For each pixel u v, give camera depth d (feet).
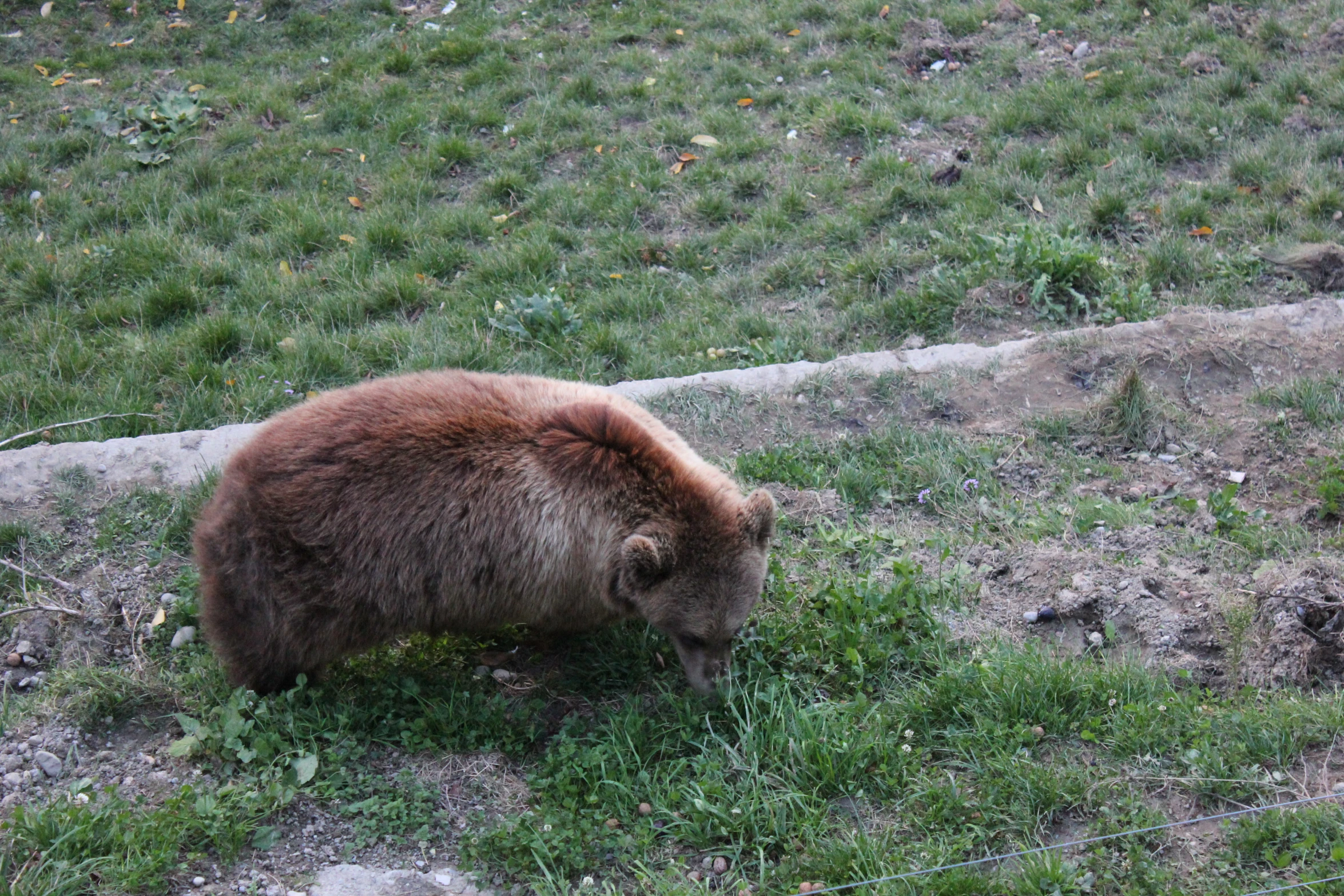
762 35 33.50
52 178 28.63
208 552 13.23
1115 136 28.37
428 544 13.08
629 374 21.84
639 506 13.41
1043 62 31.76
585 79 31.42
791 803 12.29
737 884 11.58
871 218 26.11
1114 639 14.42
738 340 22.89
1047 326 22.59
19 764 13.00
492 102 31.19
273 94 31.94
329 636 13.33
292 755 13.01
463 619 13.83
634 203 26.86
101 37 35.81
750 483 18.20
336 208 27.12
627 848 12.06
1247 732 12.43
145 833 11.69
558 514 13.28
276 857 11.93
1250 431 19.03
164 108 30.68
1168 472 18.47
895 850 11.68
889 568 16.05
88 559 16.43
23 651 14.75
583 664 14.85
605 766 12.81
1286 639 13.60
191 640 15.11
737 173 27.71
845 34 33.63
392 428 13.37
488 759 13.15
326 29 35.70
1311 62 30.37
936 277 23.54
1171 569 15.55
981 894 11.21
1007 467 18.61
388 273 24.34
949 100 30.35
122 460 18.08
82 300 24.11
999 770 12.41
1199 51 31.17
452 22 35.81
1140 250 24.56
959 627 14.85
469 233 26.27
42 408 20.71
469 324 23.07
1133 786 12.16
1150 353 20.58
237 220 26.73
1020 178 26.78
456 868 11.91
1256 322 21.17
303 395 21.18
